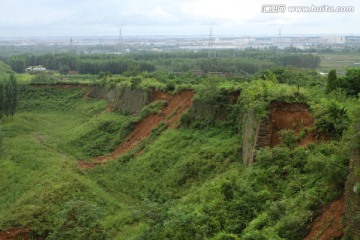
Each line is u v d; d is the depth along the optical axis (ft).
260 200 56.39
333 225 41.09
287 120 68.44
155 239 54.29
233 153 83.35
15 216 75.51
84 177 100.53
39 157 115.55
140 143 117.29
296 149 61.46
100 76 252.62
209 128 100.99
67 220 59.77
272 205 51.44
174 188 84.48
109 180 100.58
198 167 85.92
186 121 108.78
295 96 70.13
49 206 78.95
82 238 56.18
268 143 68.33
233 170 74.02
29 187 92.02
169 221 54.95
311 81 98.89
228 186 61.41
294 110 68.33
